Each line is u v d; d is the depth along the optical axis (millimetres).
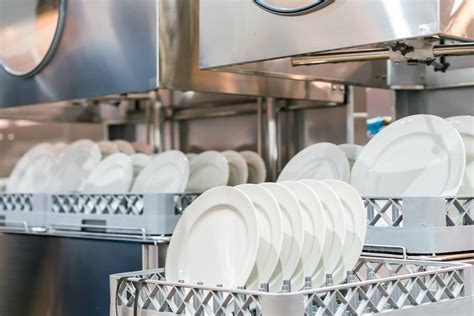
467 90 2402
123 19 2328
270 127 2828
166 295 1477
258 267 1581
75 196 2459
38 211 2594
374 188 1999
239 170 2518
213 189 1652
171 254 1687
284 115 2938
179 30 2252
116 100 3223
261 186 1622
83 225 2410
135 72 2287
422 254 1694
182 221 1691
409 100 2537
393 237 1739
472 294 1558
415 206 1707
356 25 1702
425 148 1916
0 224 2746
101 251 2217
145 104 3348
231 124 3080
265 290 1430
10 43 2809
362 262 1713
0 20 2850
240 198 1592
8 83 2834
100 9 2422
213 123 3152
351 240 1649
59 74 2611
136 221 2229
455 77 2398
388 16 1652
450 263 1574
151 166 2506
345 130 2764
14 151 3787
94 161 2705
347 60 1933
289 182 1702
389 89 2561
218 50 1978
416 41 1760
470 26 1675
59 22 2582
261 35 1881
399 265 1657
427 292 1486
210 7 1994
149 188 2475
